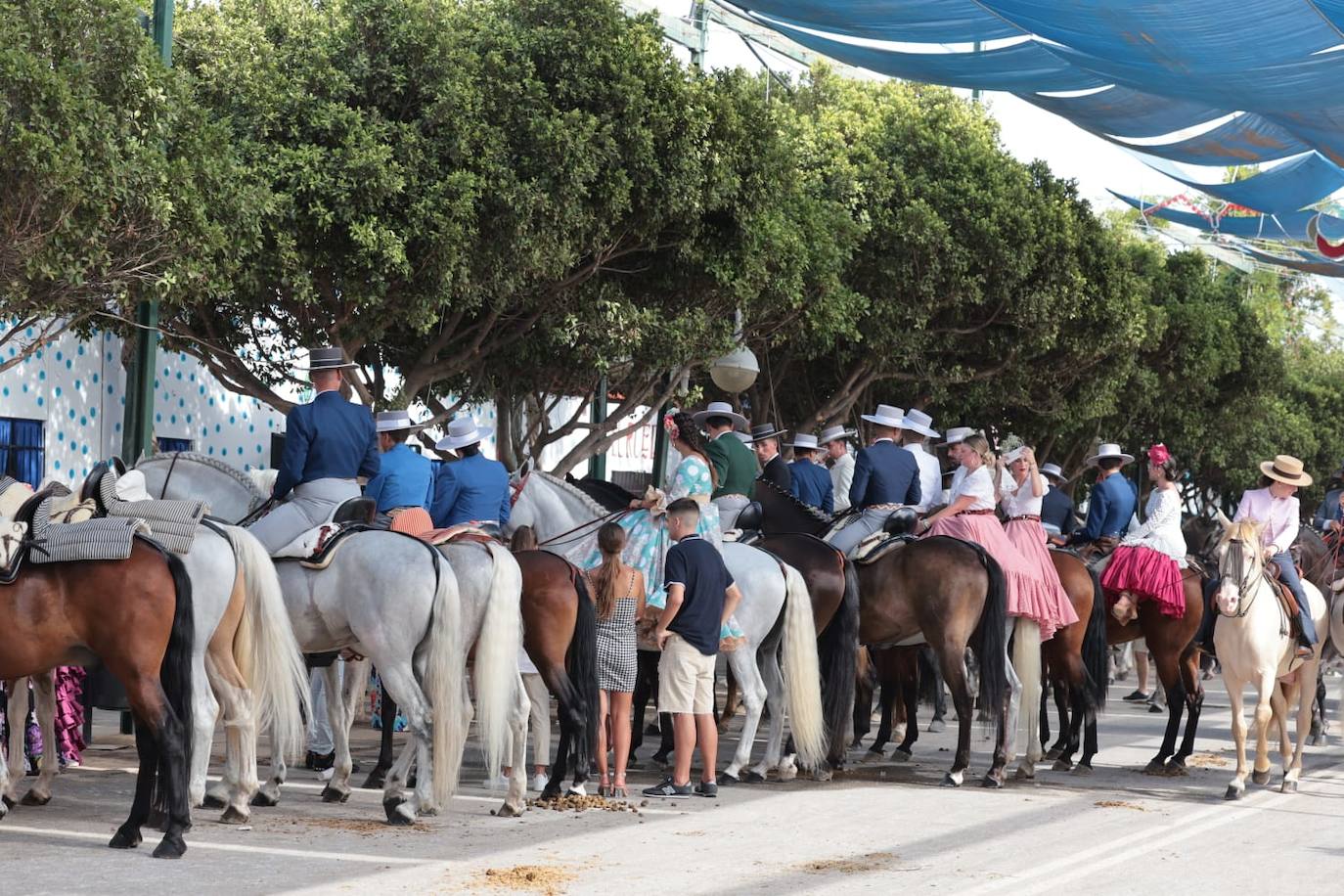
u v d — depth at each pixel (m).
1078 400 29.42
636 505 12.02
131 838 8.78
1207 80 16.98
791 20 19.03
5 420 18.64
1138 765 14.02
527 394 21.52
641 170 16.75
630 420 34.78
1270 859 9.33
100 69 12.05
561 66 16.38
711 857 8.98
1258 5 14.50
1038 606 12.62
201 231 12.55
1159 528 13.72
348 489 10.38
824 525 13.34
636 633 11.47
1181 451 41.22
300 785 11.42
